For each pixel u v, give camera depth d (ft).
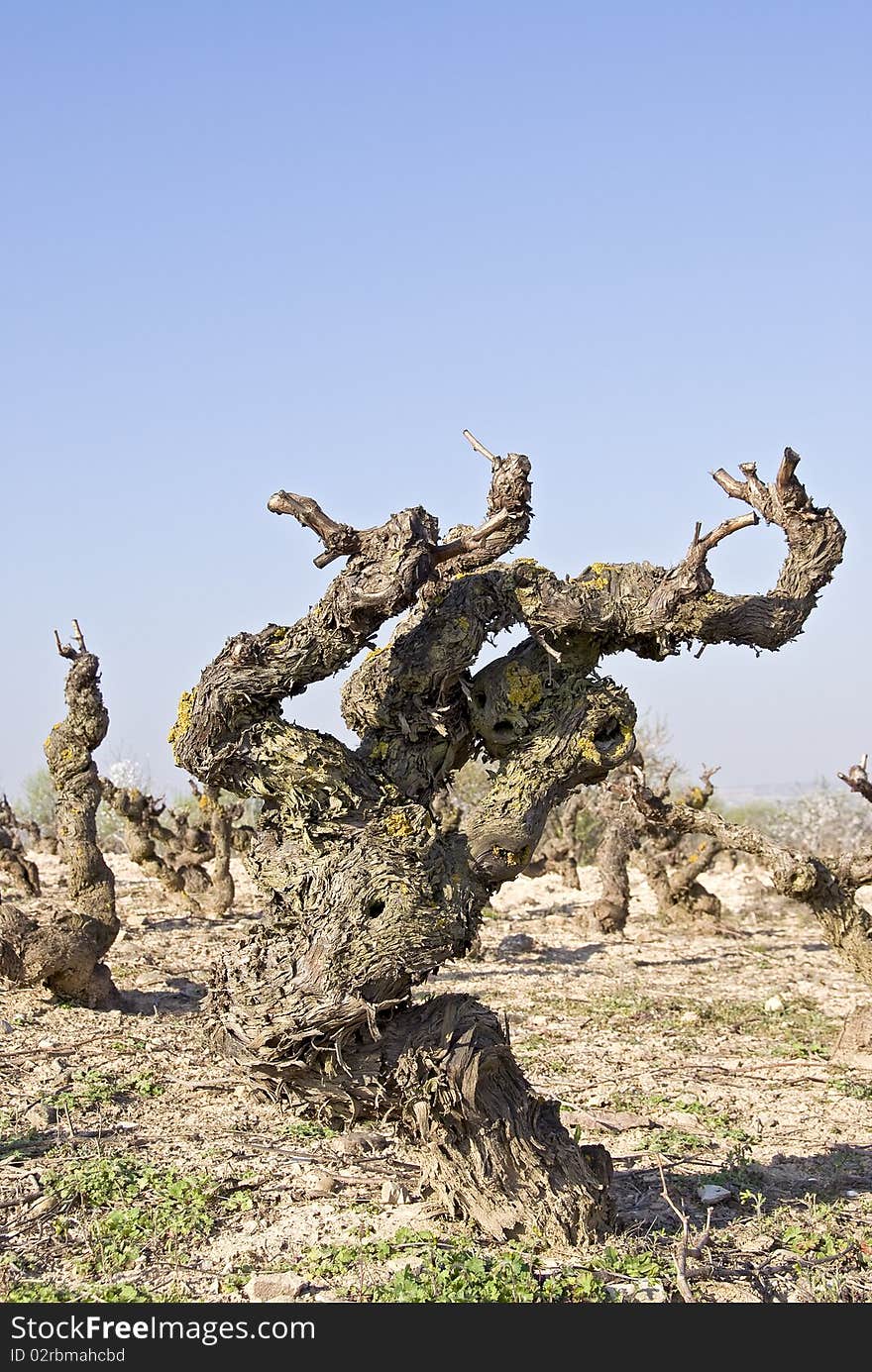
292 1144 28.27
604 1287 19.70
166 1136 28.71
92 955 43.29
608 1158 22.15
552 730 21.44
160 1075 34.50
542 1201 21.12
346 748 20.85
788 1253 21.90
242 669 19.90
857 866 37.17
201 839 74.13
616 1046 40.37
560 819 93.71
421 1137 20.81
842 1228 23.00
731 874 101.65
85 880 44.65
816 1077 36.22
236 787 20.57
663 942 66.13
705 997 50.06
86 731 44.83
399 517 19.45
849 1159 27.73
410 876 19.81
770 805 131.64
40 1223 22.70
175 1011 43.93
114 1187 24.52
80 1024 40.65
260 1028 19.80
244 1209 23.63
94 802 45.39
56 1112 30.32
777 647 22.58
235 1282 20.08
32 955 42.39
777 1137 29.81
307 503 19.49
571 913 77.20
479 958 58.08
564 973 55.67
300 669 20.01
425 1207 23.35
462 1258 20.43
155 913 73.05
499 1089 21.01
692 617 21.36
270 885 20.51
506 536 21.40
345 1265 20.67
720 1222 23.45
